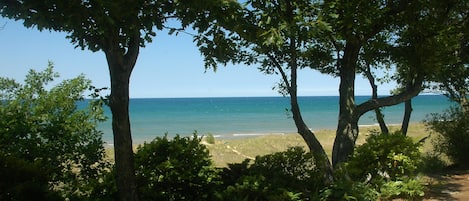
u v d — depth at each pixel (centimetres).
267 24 580
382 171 762
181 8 437
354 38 812
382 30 900
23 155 648
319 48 1030
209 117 7600
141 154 676
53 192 575
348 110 885
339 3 719
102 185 619
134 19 425
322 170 747
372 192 693
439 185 840
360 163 752
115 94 502
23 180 558
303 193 681
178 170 648
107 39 470
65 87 765
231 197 627
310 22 630
